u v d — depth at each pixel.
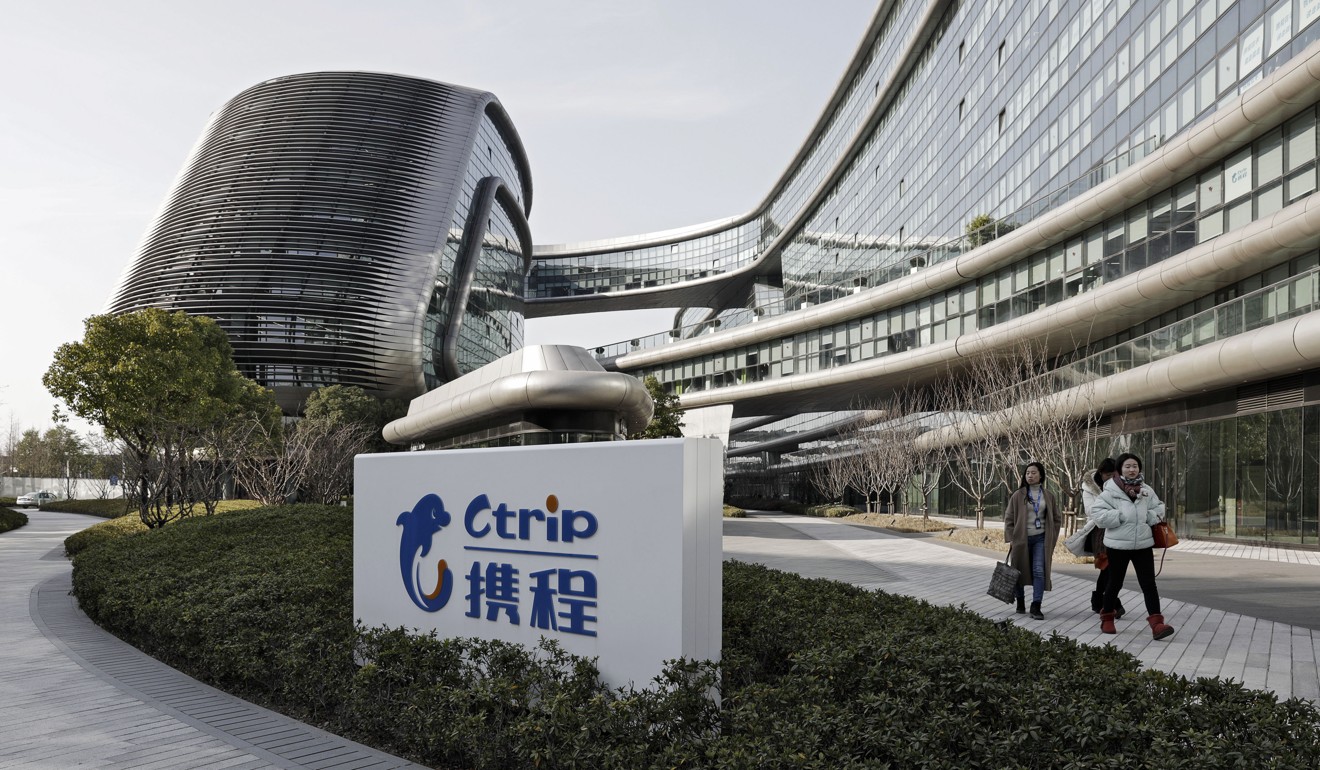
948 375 41.03
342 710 5.70
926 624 6.09
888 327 43.19
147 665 7.60
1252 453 20.42
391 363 56.88
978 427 25.30
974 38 43.72
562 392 16.27
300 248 57.47
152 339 30.11
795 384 47.56
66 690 6.63
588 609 5.13
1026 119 37.31
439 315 62.78
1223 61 23.77
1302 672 6.84
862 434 39.69
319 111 66.19
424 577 6.31
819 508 45.03
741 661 4.86
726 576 8.53
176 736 5.42
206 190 61.44
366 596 6.87
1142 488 8.52
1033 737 3.62
